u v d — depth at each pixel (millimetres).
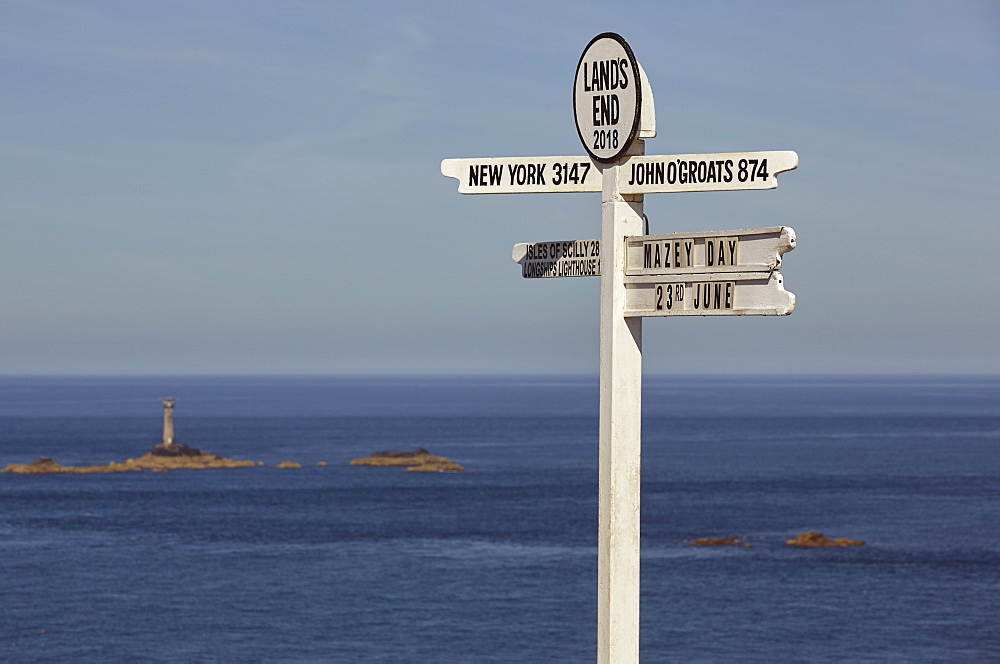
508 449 193500
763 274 6184
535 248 7887
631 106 6840
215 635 52750
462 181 7582
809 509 105875
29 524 100250
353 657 47375
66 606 60906
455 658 46375
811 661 45344
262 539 90000
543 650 47750
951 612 56000
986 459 162750
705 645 48531
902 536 86625
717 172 6684
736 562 73688
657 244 6766
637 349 7020
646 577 67688
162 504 116375
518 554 79375
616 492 6906
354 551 82312
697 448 185750
